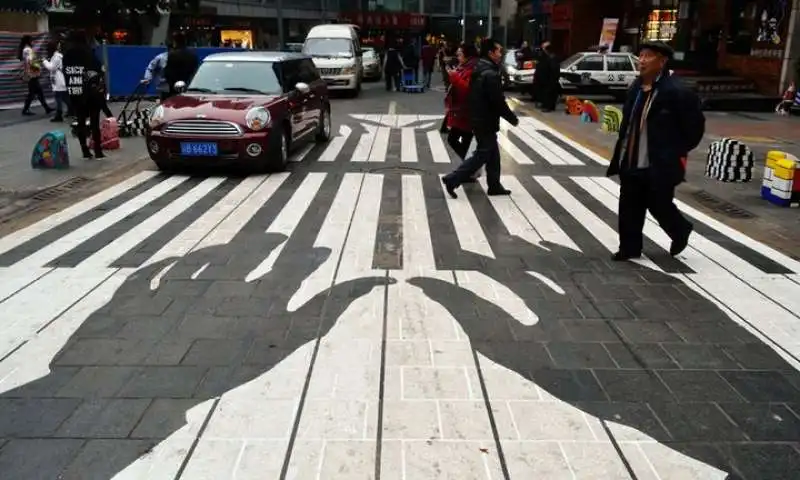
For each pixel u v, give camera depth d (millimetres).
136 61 20438
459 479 3006
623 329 4594
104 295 5113
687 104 5355
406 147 12281
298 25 45781
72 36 10117
